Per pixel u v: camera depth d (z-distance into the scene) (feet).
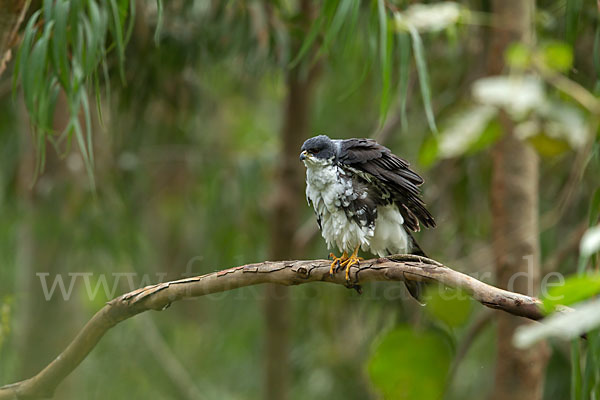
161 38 36.91
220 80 48.42
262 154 46.32
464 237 41.78
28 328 40.52
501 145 28.22
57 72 20.54
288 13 36.96
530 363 28.60
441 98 39.50
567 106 10.43
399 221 23.94
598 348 17.03
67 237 40.32
